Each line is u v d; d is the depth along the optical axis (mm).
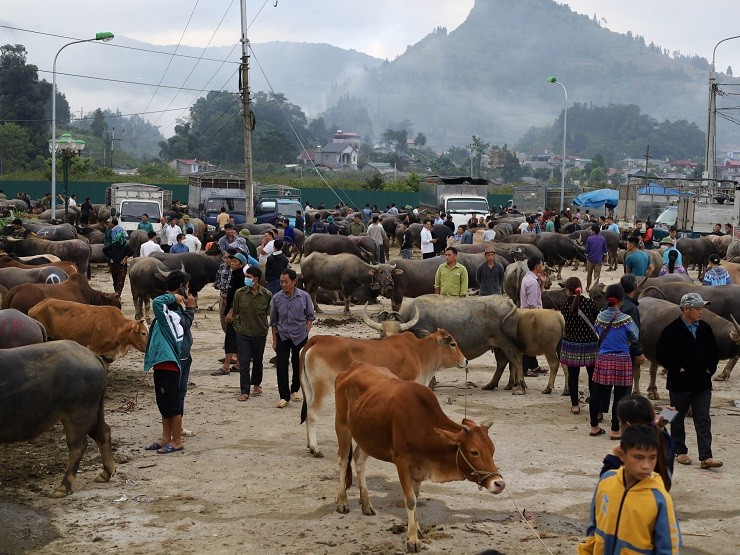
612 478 5371
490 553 5820
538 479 9867
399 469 7770
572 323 12578
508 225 40219
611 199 60969
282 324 12820
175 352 10586
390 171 184250
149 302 20859
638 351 11344
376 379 8344
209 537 8156
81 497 9141
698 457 10781
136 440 11188
